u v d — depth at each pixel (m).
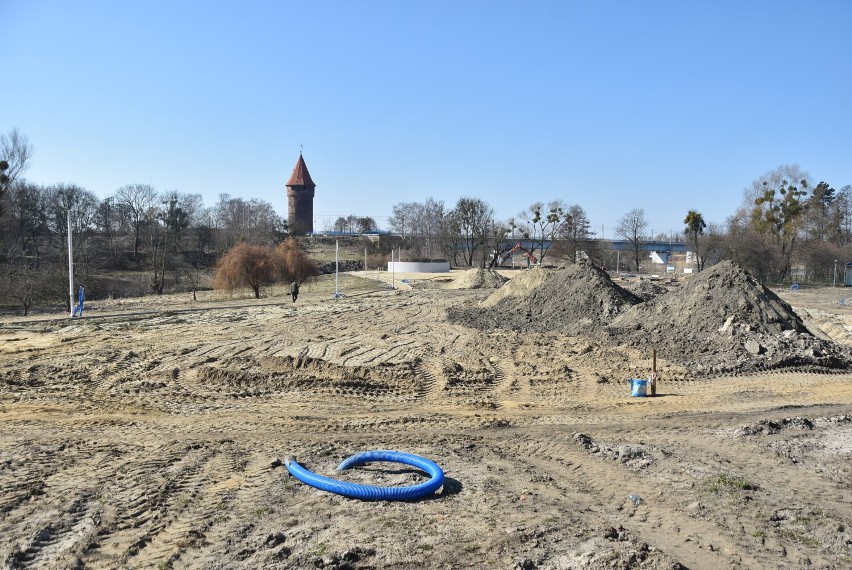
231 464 9.60
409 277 60.28
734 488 8.88
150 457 9.89
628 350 20.28
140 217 68.75
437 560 6.60
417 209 125.69
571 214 88.50
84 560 6.58
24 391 14.23
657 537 7.37
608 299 26.22
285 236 91.06
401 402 14.14
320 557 6.55
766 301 21.41
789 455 10.38
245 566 6.41
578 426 12.35
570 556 6.68
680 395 15.09
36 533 7.09
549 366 18.11
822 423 12.53
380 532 7.25
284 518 7.62
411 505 8.09
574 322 25.39
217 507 7.91
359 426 12.09
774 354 18.47
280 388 15.12
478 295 41.03
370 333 23.81
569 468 9.78
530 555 6.73
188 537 7.03
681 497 8.59
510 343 21.66
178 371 16.52
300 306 33.66
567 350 20.36
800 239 76.50
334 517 7.66
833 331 28.22
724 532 7.51
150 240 60.75
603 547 6.88
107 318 27.31
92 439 10.86
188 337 22.09
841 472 9.63
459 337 23.20
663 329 22.05
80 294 28.28
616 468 9.77
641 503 8.39
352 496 8.26
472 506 8.07
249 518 7.59
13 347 19.55
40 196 69.56
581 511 8.02
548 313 27.36
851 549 7.09
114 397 13.93
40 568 6.43
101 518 7.53
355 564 6.51
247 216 103.56
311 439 11.16
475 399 14.51
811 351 18.41
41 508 7.82
